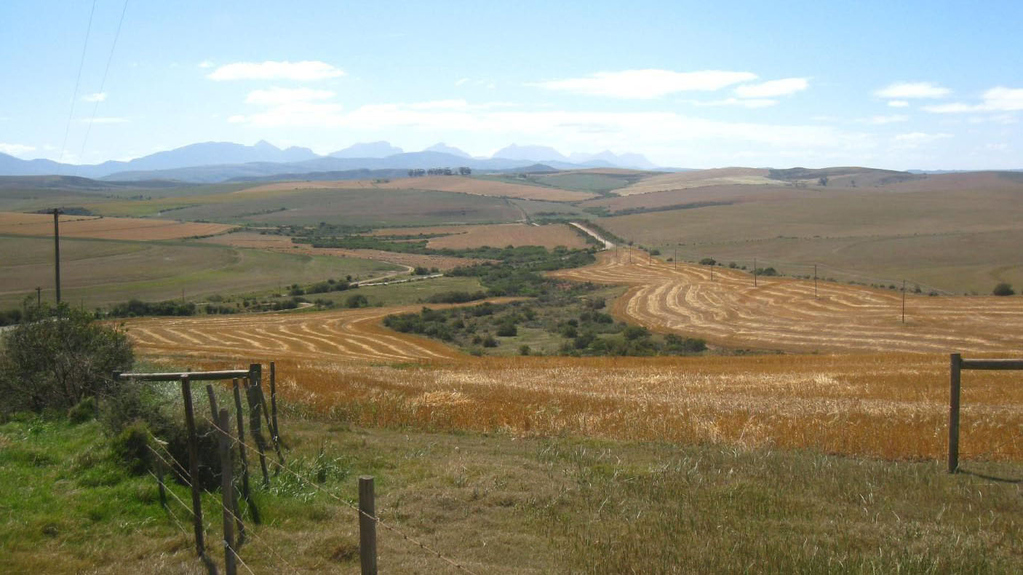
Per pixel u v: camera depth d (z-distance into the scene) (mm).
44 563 8141
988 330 60000
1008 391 24625
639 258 125312
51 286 91250
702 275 104438
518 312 85312
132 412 12492
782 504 10305
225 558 8094
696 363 40094
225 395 18594
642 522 9617
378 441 15062
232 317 80062
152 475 10680
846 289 84625
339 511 10047
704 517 9789
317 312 84562
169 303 84812
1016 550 8641
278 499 10242
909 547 8695
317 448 13453
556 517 9859
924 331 61250
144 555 8523
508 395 22859
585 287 101438
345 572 8156
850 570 7957
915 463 12922
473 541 9039
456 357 54438
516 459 13195
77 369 16766
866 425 16531
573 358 46281
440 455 13633
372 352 58875
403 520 9727
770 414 18578
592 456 13523
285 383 24000
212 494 10203
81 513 9445
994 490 10953
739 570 8023
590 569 8195
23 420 15797
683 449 14211
